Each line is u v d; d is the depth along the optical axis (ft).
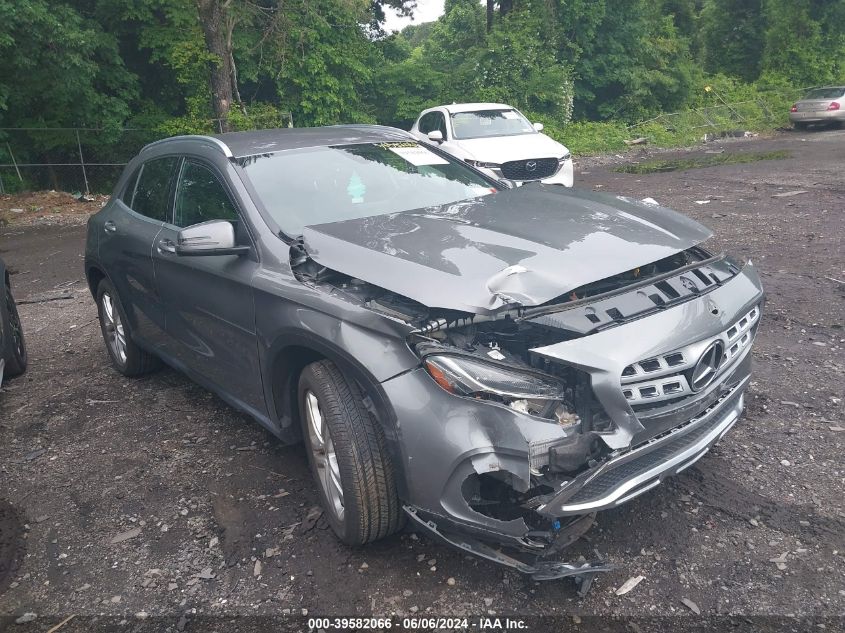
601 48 96.12
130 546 11.42
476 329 9.53
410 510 9.59
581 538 10.59
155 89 76.07
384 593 9.84
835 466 11.94
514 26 89.56
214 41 60.44
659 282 10.18
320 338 10.14
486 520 8.89
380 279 9.96
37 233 44.78
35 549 11.56
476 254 10.28
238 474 13.34
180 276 14.11
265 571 10.51
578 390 9.07
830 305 19.58
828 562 9.71
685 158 66.28
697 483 11.73
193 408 16.55
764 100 100.27
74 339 22.35
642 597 9.36
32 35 56.65
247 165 13.73
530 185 14.78
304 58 72.28
